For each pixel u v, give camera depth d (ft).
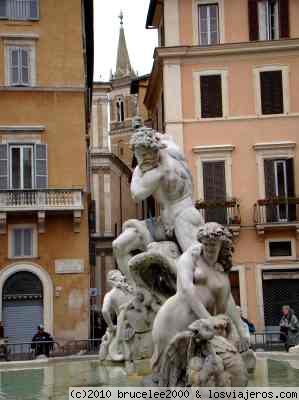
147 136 27.71
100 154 221.66
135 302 27.91
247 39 131.85
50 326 118.93
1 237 120.16
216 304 19.76
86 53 161.48
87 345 78.18
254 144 129.49
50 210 119.85
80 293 120.37
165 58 131.85
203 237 19.51
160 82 142.41
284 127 130.11
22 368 33.91
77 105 125.49
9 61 125.29
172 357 18.26
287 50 130.82
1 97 124.06
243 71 131.23
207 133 130.82
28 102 124.47
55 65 126.21
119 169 233.35
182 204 28.14
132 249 29.19
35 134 123.75
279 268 124.67
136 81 180.65
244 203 128.16
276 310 124.36
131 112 285.64
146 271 26.94
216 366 17.13
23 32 126.00
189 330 18.04
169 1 132.98
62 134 124.57
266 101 130.82
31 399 21.95
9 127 122.93
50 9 127.34
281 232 125.59
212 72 131.54
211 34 132.57
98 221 219.82
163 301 27.48
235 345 19.44
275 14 132.77
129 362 27.94
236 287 125.59
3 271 119.34
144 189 27.78
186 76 131.85
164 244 27.84
